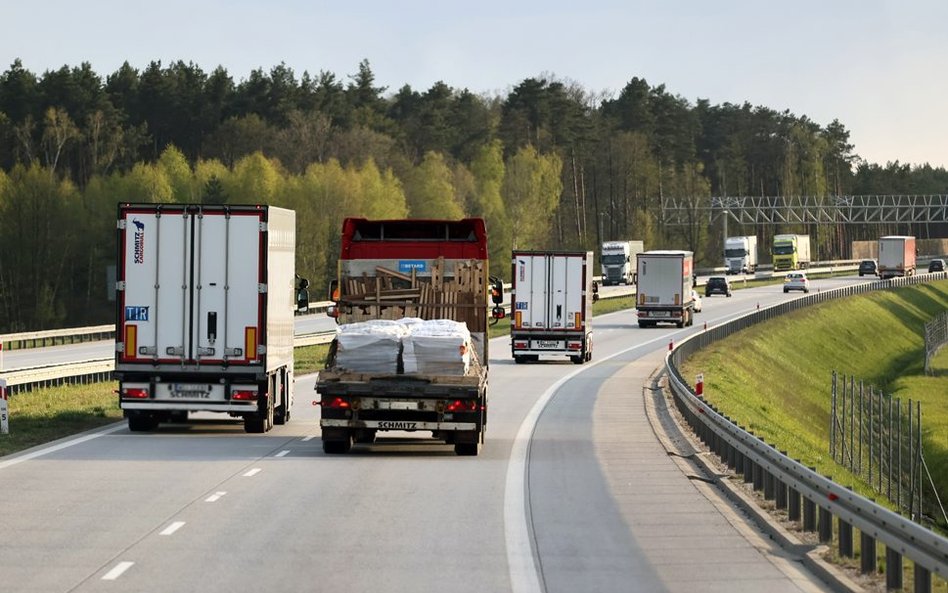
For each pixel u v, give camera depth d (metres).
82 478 57.31
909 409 104.50
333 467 62.62
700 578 37.03
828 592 35.16
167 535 43.06
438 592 34.56
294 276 84.94
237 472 60.12
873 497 99.38
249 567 37.69
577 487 56.88
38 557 38.94
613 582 36.28
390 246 75.69
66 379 113.56
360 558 39.38
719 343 198.25
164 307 75.50
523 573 37.44
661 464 66.00
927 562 30.33
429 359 67.25
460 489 55.72
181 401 75.50
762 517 47.38
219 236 75.50
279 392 81.75
